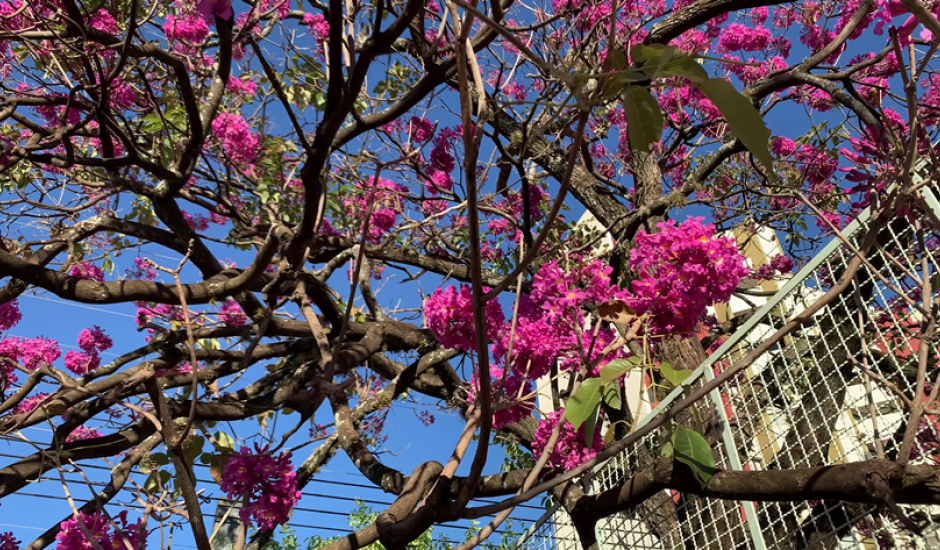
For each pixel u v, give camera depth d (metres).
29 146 2.62
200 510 1.33
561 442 2.06
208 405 2.82
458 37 0.71
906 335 1.63
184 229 3.31
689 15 3.95
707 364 2.21
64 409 2.20
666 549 2.52
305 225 2.51
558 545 2.93
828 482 1.36
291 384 3.19
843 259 1.89
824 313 1.88
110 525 1.60
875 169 1.41
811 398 2.17
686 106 5.47
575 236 4.70
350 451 3.16
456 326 1.70
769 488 1.47
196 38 3.44
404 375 3.85
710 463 1.56
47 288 2.67
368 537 1.97
